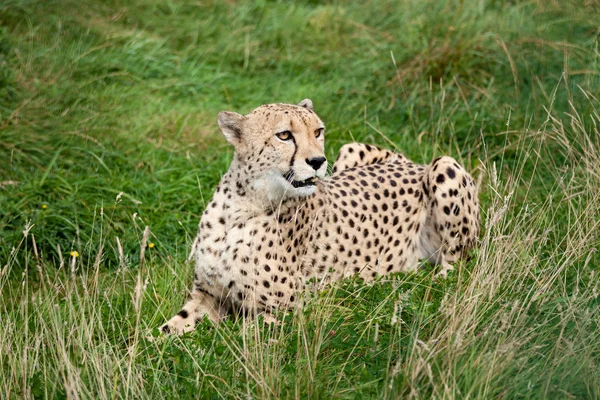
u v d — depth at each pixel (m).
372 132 20.66
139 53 23.92
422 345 11.33
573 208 14.93
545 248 14.97
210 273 13.59
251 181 13.28
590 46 21.31
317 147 13.24
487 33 23.02
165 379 11.70
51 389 11.48
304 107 14.40
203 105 22.27
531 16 24.16
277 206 13.33
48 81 21.14
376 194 14.95
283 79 23.95
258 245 13.21
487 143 19.81
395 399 10.71
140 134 20.16
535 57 21.92
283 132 13.15
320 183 14.33
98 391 11.14
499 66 22.31
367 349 12.16
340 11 27.30
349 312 13.11
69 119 20.05
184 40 25.69
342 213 14.38
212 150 20.16
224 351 12.11
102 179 17.97
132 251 16.58
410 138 20.20
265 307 13.36
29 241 16.30
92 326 12.43
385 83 22.59
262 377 10.91
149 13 26.69
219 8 27.86
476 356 11.42
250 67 24.80
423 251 15.57
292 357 12.24
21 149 18.75
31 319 13.39
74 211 16.88
